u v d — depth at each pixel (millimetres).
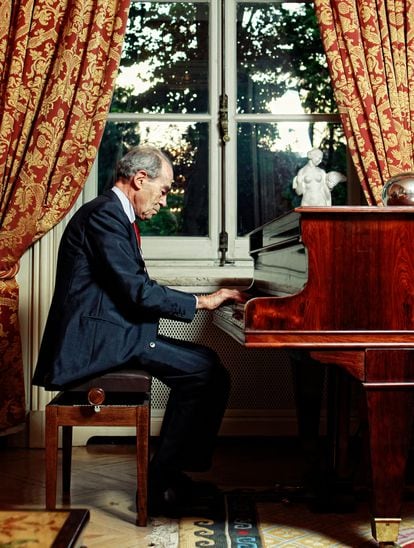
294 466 3484
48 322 2768
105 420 2527
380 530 2250
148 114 4121
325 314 2260
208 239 4105
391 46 3752
